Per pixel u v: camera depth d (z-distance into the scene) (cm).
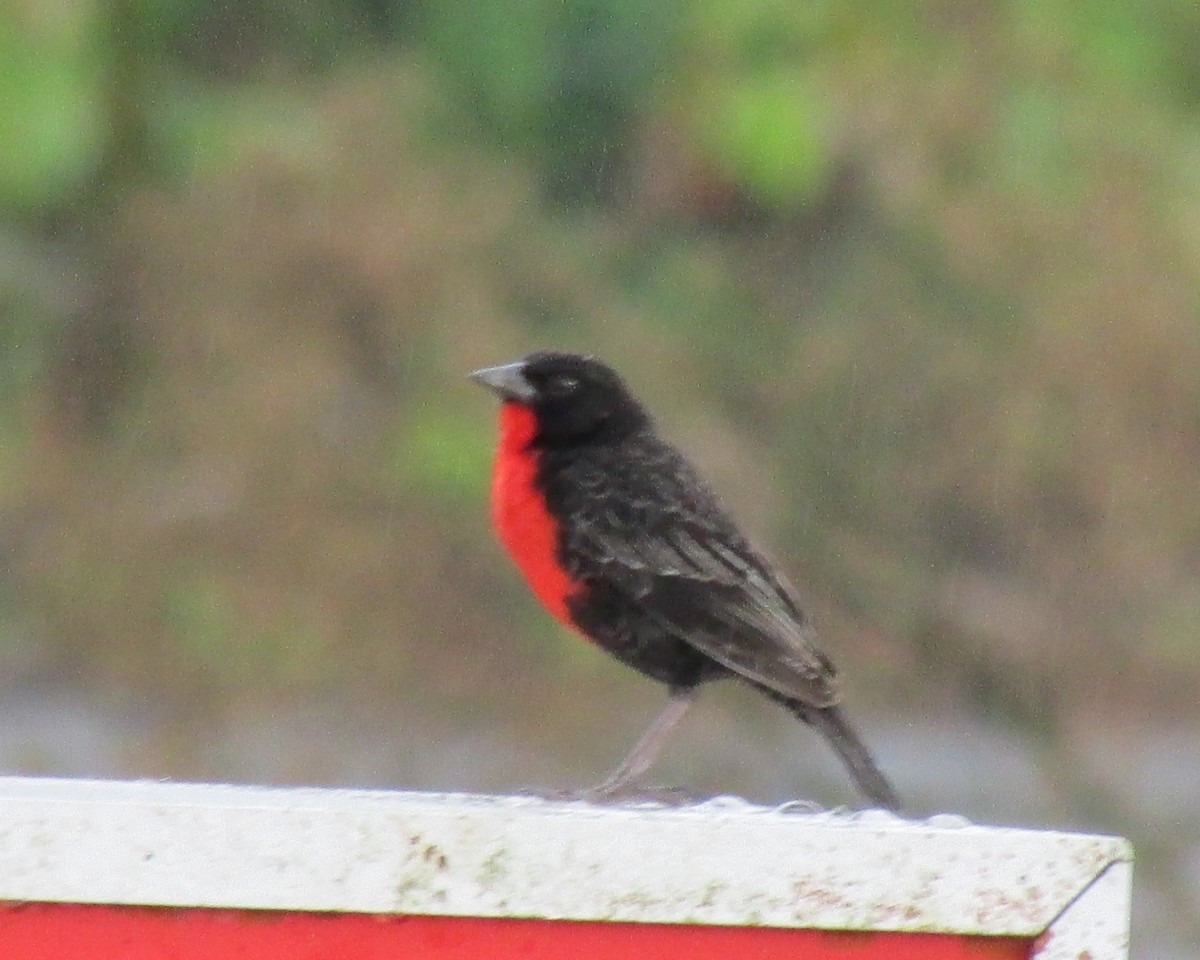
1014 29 1476
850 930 505
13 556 1443
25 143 1522
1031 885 507
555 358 862
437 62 1644
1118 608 1403
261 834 491
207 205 1462
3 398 1509
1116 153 1452
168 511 1425
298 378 1417
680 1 1614
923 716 1420
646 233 1587
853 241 1511
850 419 1439
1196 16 1533
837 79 1484
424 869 495
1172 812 1419
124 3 1583
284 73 1606
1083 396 1398
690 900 500
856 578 1419
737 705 1422
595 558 844
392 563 1403
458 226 1462
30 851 486
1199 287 1423
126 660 1414
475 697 1401
